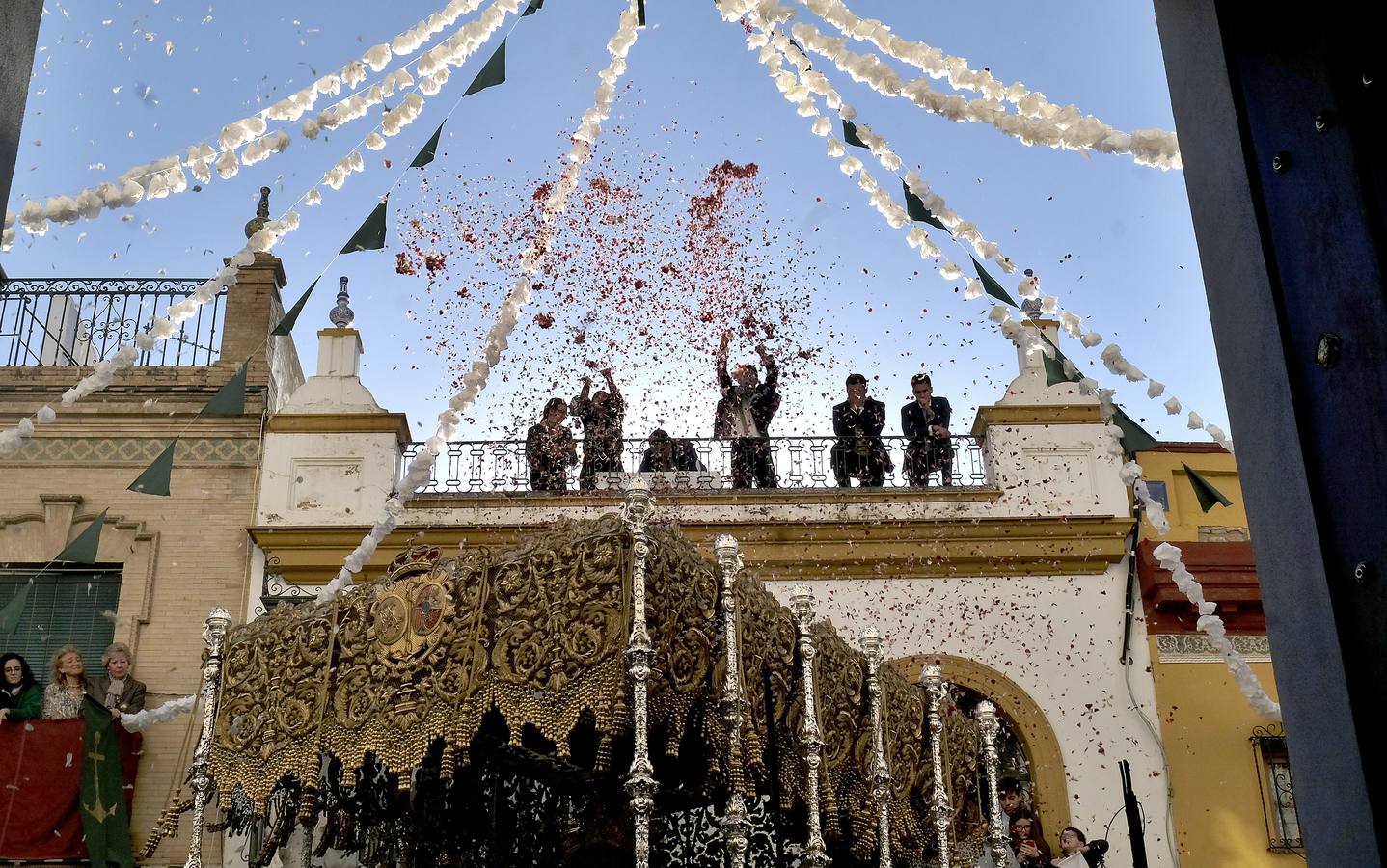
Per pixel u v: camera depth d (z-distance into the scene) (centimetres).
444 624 724
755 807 870
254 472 1385
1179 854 1244
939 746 899
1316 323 299
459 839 917
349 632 756
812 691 759
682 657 692
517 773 849
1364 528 281
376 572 1338
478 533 1354
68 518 1356
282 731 755
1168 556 829
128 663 1280
